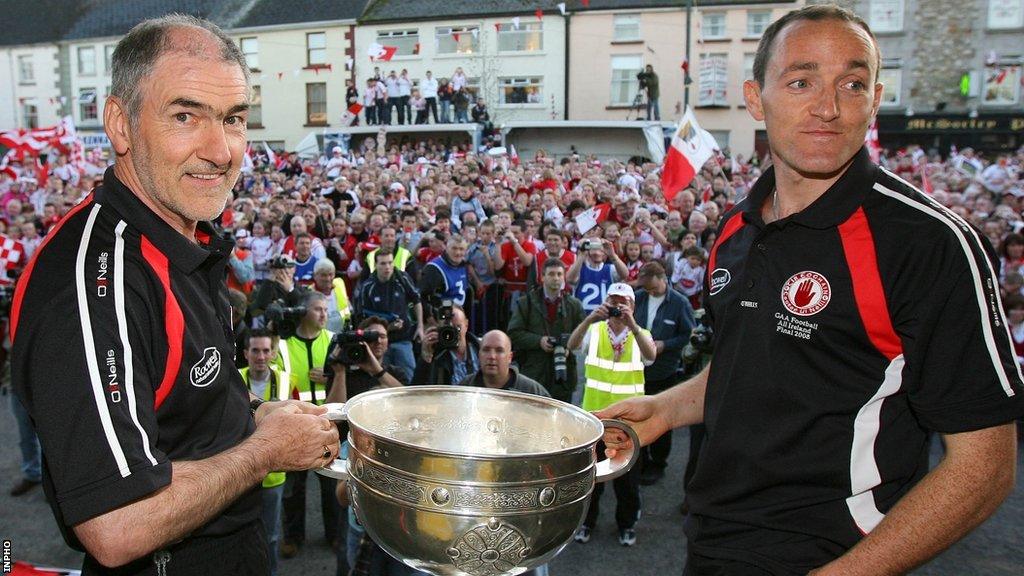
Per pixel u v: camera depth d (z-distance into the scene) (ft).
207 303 5.25
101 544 4.08
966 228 4.58
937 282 4.46
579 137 86.12
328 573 13.78
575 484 4.62
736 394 5.22
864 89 4.92
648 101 83.10
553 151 86.79
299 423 5.01
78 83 119.85
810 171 4.93
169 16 5.00
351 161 68.80
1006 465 4.37
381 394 5.56
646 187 42.93
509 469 4.34
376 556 10.16
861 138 4.95
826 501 4.88
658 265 18.29
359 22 100.27
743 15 91.15
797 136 4.95
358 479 4.69
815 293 4.86
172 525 4.26
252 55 106.63
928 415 4.52
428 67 98.73
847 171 4.94
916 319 4.52
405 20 98.43
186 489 4.34
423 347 15.99
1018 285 22.39
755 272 5.23
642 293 18.66
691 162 35.17
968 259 4.45
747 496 5.17
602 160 85.46
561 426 5.57
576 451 4.58
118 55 4.90
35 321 4.29
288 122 105.29
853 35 4.94
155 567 5.04
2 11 126.82
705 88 92.27
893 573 4.35
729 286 5.49
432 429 5.81
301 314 15.01
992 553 14.33
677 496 17.31
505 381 13.83
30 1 127.24
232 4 111.55
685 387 6.24
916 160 58.95
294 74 104.37
